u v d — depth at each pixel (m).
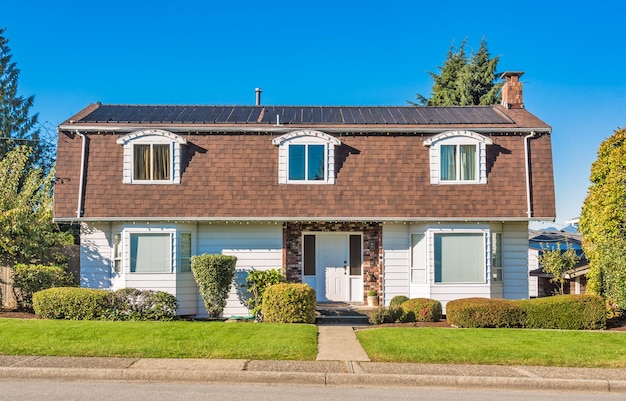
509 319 16.22
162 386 10.38
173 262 19.62
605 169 19.00
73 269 21.78
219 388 10.29
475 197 19.88
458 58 44.94
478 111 23.84
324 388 10.45
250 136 20.50
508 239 20.47
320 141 20.12
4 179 21.77
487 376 10.77
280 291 17.19
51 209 21.19
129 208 19.52
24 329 14.43
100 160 19.97
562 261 26.72
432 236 19.78
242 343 13.02
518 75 24.02
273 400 9.48
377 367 11.38
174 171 19.92
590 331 15.45
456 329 15.44
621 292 17.30
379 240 20.44
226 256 19.30
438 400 9.68
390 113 23.59
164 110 23.53
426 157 20.36
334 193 19.88
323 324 17.89
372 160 20.28
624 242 17.66
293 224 20.62
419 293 20.02
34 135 38.81
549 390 10.59
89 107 23.45
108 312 17.27
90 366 11.16
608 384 10.54
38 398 9.41
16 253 20.48
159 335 13.79
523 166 20.23
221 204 19.67
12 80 39.34
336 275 21.08
